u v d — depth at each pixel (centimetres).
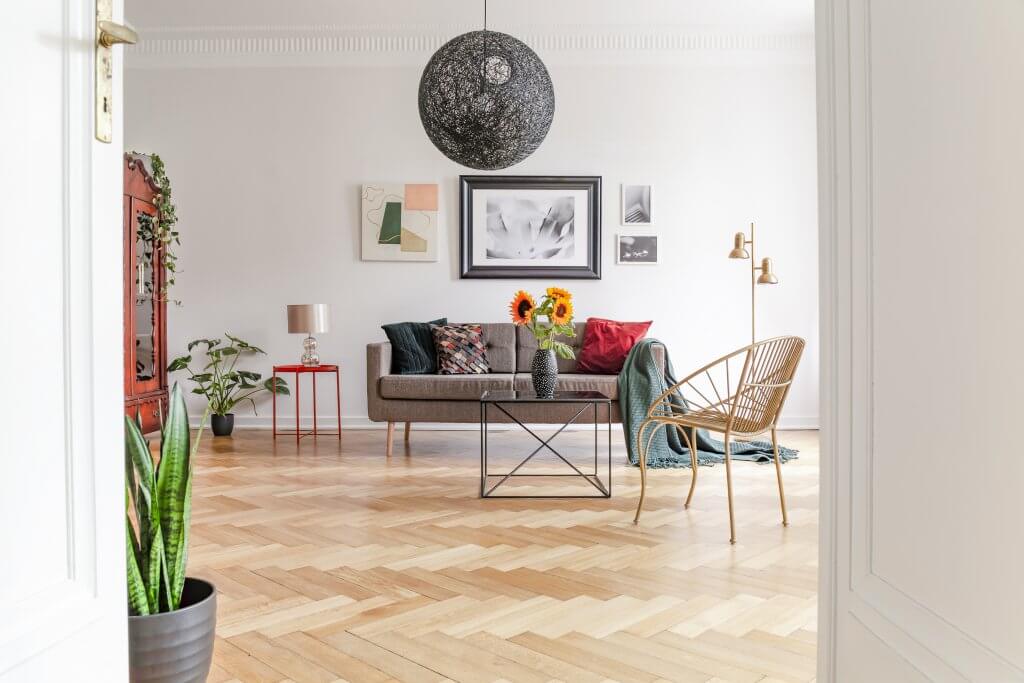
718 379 618
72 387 95
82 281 97
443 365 547
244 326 623
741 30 611
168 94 620
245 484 405
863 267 87
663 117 619
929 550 74
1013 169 59
